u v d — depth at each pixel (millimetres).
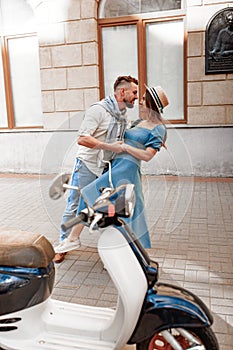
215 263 3607
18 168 9141
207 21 7492
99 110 1939
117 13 8227
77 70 8336
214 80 7660
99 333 2031
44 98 8664
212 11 7449
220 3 7387
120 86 2025
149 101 2037
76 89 8422
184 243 4125
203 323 1810
